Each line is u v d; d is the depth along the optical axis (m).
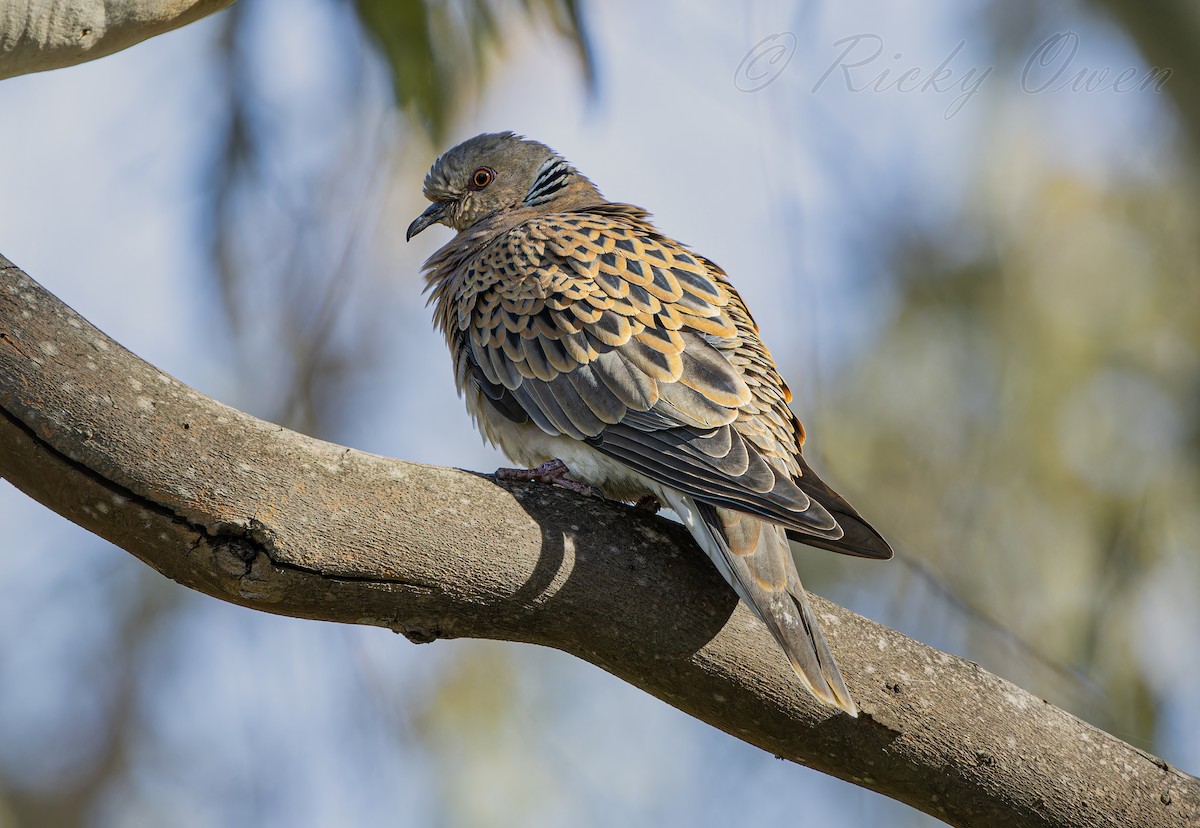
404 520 6.53
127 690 14.20
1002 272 14.34
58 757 13.98
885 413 13.95
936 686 6.91
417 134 12.76
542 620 6.79
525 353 8.38
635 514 7.08
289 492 6.36
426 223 11.36
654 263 8.59
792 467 8.08
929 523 13.61
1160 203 14.48
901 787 6.99
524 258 8.71
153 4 6.65
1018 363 14.10
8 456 6.27
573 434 8.10
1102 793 6.92
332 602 6.54
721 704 6.91
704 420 7.78
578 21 9.92
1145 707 12.94
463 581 6.62
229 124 12.71
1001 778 6.88
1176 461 13.76
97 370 6.24
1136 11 13.77
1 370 6.14
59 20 6.44
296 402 13.81
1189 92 13.94
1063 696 12.96
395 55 10.81
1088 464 13.87
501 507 6.76
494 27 10.80
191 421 6.31
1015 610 13.36
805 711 6.86
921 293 14.27
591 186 11.02
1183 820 6.93
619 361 8.10
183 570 6.41
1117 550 13.52
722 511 7.29
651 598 6.80
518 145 11.22
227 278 12.99
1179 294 14.29
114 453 6.19
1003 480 13.80
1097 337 14.20
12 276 6.31
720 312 8.42
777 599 6.89
